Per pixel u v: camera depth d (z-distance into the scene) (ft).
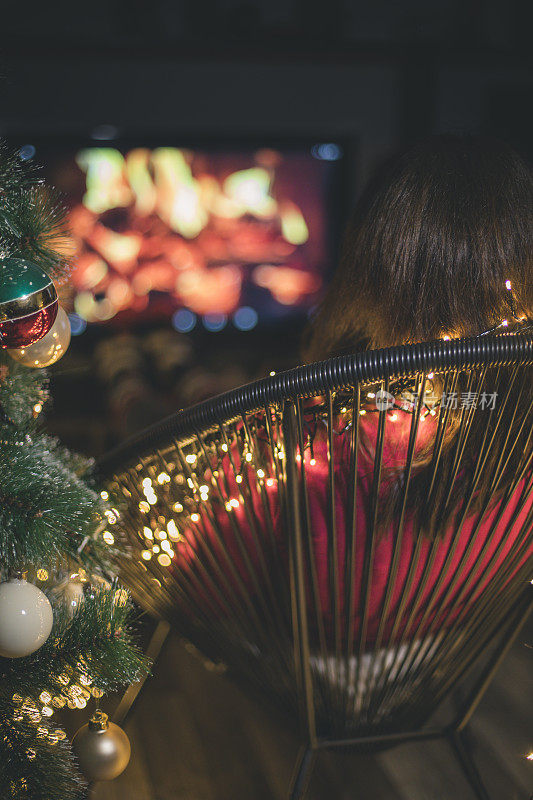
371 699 4.93
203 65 16.55
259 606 4.95
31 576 4.93
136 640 5.31
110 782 6.34
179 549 4.91
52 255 4.96
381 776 6.38
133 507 5.03
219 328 17.06
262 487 4.60
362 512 4.63
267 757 6.60
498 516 4.73
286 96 16.98
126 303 16.57
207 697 7.30
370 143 17.39
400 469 4.61
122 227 16.49
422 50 16.61
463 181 4.79
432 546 4.68
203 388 15.97
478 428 4.60
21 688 4.90
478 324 4.76
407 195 4.82
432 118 17.07
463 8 17.19
